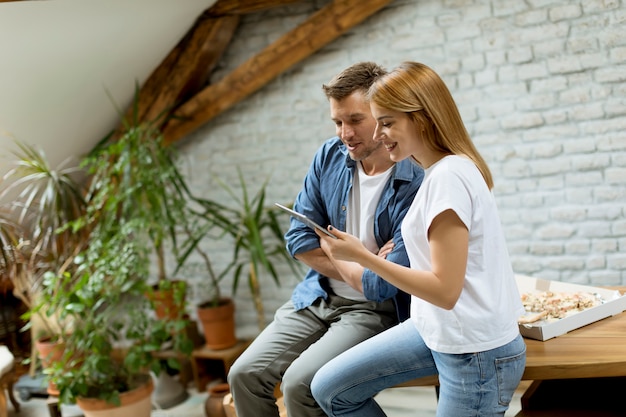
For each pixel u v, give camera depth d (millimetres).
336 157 2617
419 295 1842
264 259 4250
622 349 2168
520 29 3869
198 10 4246
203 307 4516
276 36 4387
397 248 2357
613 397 2467
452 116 1934
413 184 2424
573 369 2115
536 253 4047
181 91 4527
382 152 2439
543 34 3830
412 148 1948
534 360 2178
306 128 4438
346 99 2367
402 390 3953
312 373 2318
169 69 4492
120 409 3701
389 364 2117
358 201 2549
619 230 3861
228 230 4426
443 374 1965
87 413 3744
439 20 4012
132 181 4055
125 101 4621
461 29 3977
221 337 4418
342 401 2203
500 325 1890
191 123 4621
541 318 2457
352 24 4086
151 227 4098
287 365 2525
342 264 2428
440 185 1832
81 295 3654
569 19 3775
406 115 1909
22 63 3793
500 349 1895
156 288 4629
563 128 3883
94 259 3867
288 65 4293
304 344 2576
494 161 4051
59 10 3586
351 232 2561
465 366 1897
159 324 3883
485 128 4035
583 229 3934
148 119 4629
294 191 4543
